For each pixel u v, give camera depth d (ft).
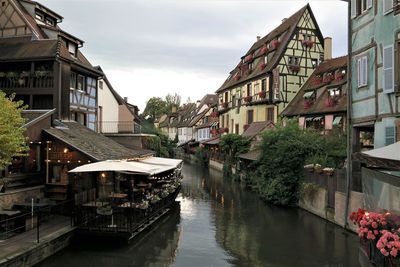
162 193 46.55
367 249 21.13
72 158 45.52
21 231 32.32
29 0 61.36
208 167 130.11
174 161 57.31
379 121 37.11
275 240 38.09
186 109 233.14
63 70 53.31
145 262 31.19
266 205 57.62
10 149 30.53
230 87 123.75
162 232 41.22
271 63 96.17
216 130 137.28
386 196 21.70
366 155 23.62
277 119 88.12
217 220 47.32
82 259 31.12
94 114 66.44
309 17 95.50
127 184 52.11
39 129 42.88
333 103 71.05
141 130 86.12
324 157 52.31
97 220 35.94
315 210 49.24
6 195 36.24
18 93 52.90
